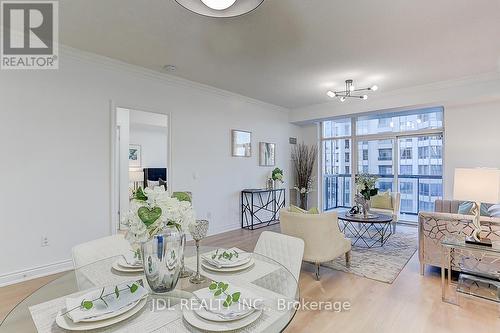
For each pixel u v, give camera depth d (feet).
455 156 16.16
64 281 5.18
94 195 11.48
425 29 9.30
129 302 3.87
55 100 10.45
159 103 13.75
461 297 8.37
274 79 14.52
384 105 17.06
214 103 16.48
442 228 9.58
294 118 21.65
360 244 14.21
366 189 14.30
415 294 8.64
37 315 3.81
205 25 9.00
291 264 5.98
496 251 7.42
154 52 11.15
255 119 19.25
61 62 10.58
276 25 8.99
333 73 13.57
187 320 3.49
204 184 15.92
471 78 14.11
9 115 9.48
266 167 20.24
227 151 17.31
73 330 3.33
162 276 4.26
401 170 20.01
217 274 5.10
